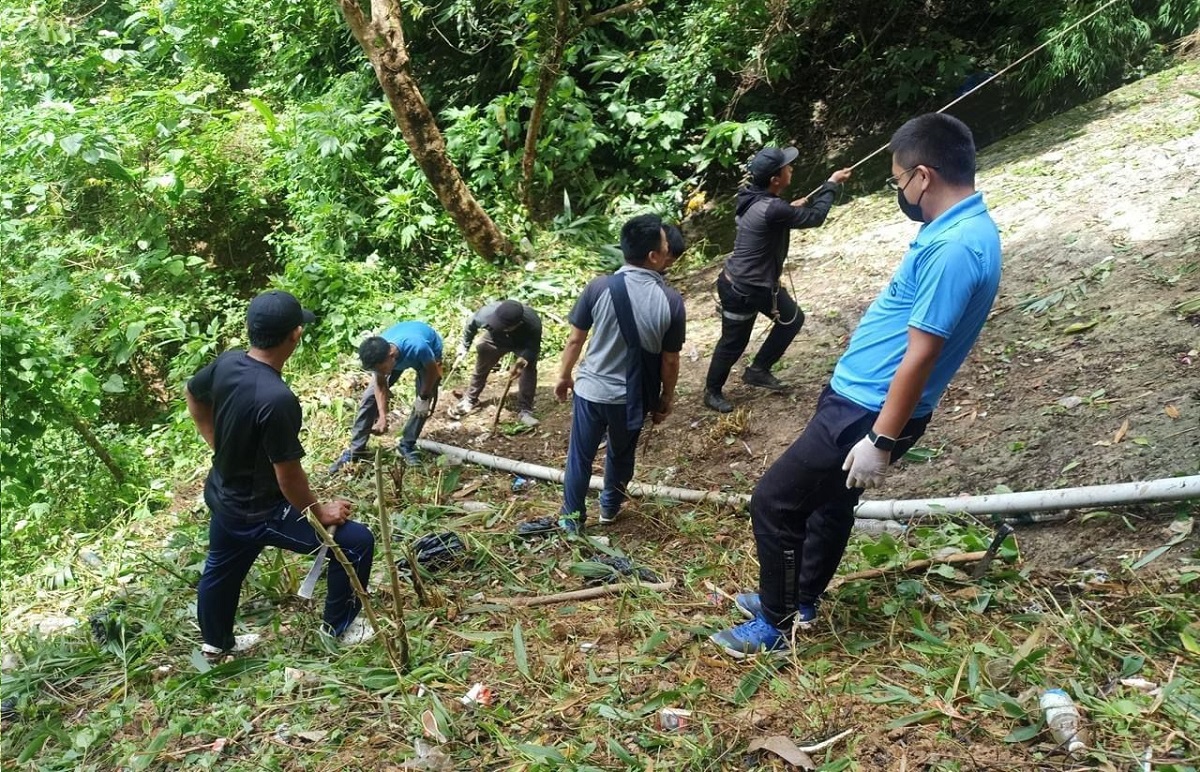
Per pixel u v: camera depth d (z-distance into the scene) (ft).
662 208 33.01
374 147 34.65
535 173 33.12
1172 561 11.54
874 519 14.44
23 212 31.89
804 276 25.25
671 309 14.25
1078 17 27.14
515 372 20.51
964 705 10.02
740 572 13.73
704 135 34.37
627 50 36.68
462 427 22.02
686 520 15.65
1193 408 13.83
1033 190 23.18
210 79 38.52
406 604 13.71
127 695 12.32
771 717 10.27
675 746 10.02
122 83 37.83
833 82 34.30
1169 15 28.19
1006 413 15.90
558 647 12.31
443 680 11.73
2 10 33.73
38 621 15.99
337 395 24.41
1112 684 9.96
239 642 13.15
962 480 14.79
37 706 12.26
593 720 10.64
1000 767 9.08
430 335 19.13
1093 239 19.79
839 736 9.74
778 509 10.72
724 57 32.96
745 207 18.19
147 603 14.75
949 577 12.34
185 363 28.02
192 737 11.14
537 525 15.88
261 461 11.64
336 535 12.16
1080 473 13.64
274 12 39.01
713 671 11.34
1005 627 11.30
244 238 34.86
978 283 9.21
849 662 11.16
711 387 19.70
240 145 34.55
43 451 24.18
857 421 10.06
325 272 28.78
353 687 11.68
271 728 11.14
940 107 31.14
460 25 33.58
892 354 9.86
